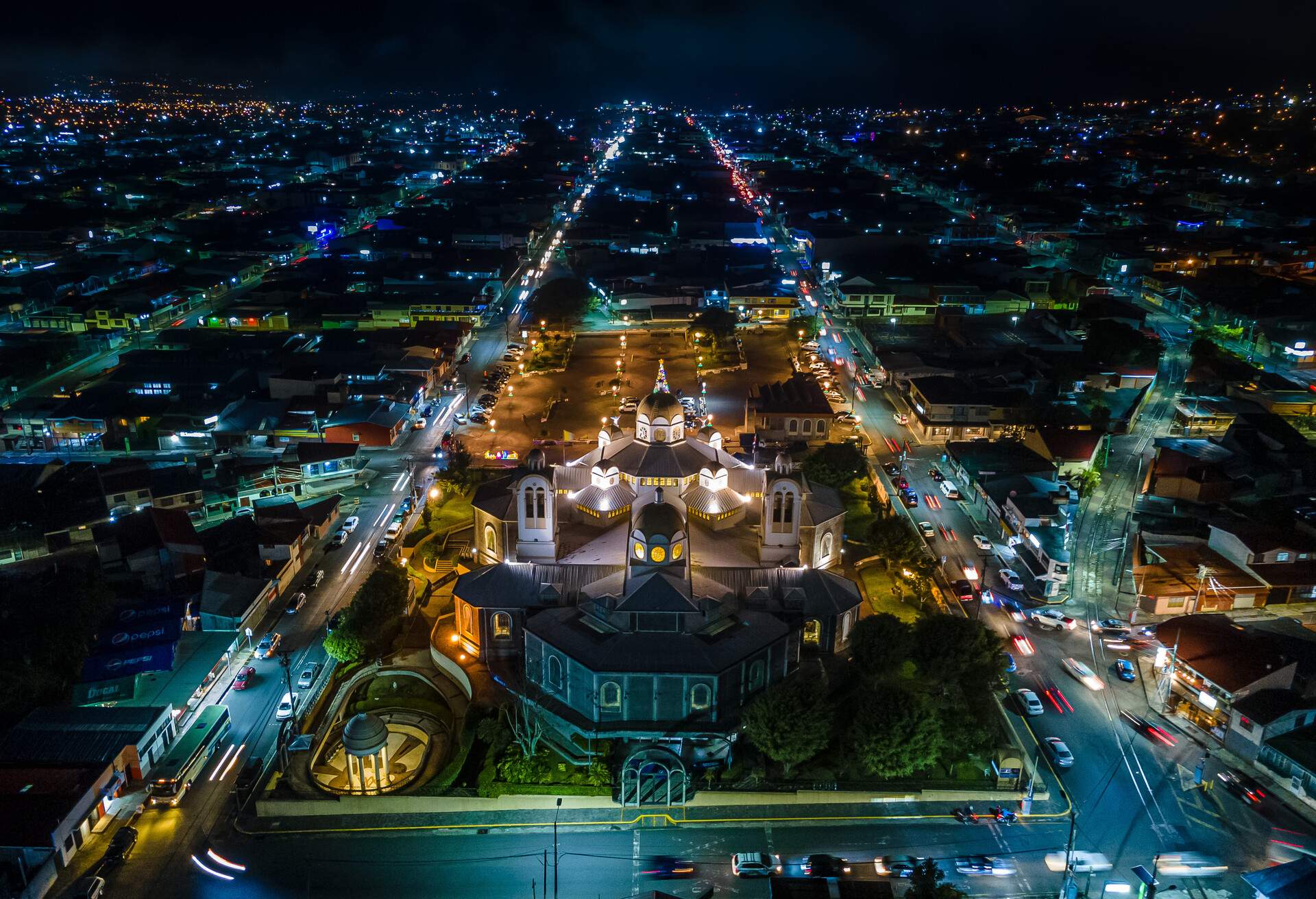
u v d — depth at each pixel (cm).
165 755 9756
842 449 15800
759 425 18612
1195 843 8606
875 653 9862
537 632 10012
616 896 8094
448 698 10625
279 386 19962
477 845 8669
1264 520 13900
